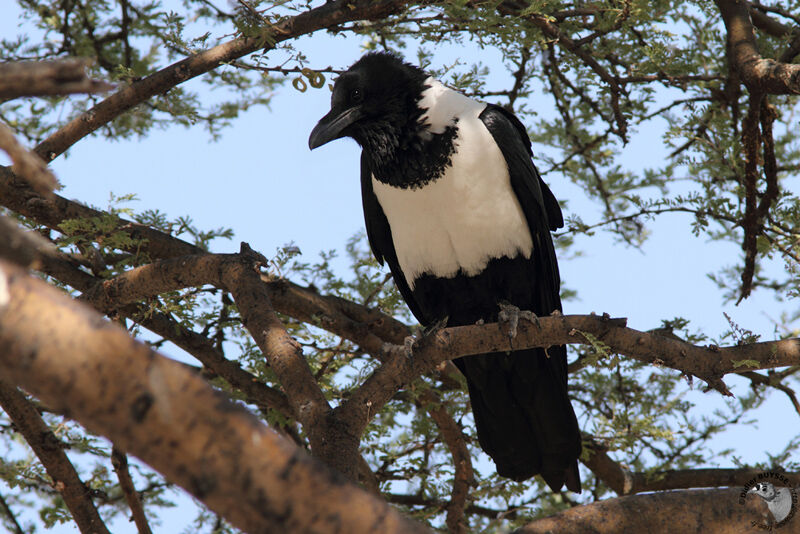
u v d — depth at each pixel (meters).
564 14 9.55
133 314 9.42
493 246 10.39
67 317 2.79
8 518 10.45
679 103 11.82
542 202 10.64
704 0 10.88
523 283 10.73
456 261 10.55
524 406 10.52
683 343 7.99
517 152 10.43
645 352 7.88
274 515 3.04
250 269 8.12
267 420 10.27
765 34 11.98
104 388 2.83
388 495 10.80
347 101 10.48
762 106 10.55
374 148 10.45
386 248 11.42
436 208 10.24
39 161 3.28
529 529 6.73
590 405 11.88
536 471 10.54
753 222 10.54
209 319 10.49
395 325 10.82
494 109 10.88
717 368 7.99
